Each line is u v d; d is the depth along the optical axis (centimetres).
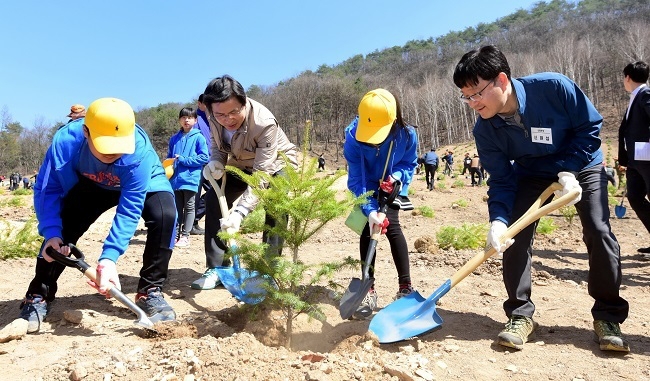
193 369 238
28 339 302
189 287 439
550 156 308
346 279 474
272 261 299
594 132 293
